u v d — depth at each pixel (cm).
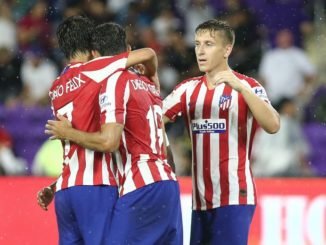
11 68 4062
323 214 2705
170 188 1861
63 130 1814
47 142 3375
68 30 1912
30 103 3906
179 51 4131
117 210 1838
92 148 1806
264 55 4116
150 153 1866
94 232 1833
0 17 4238
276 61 4091
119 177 1866
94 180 1841
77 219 1852
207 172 2011
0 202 2673
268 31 4281
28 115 3784
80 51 1914
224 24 1988
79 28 1914
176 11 4284
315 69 4175
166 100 2052
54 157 3356
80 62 1903
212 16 4284
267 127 1916
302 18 4350
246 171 2008
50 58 4138
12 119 3766
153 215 1847
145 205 1834
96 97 1855
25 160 3703
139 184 1834
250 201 2005
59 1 4272
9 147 3656
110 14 4247
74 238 1878
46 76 4056
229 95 1991
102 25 1934
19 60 4094
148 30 4212
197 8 4288
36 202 2677
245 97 1902
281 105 3609
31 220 2666
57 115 1870
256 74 4084
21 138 3741
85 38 1914
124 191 1842
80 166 1848
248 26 4141
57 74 4097
